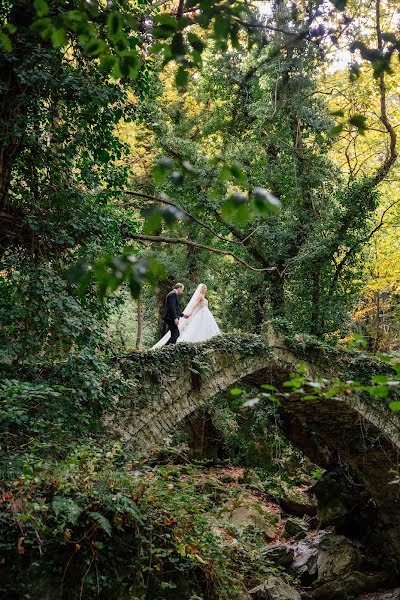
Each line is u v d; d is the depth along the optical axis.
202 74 16.28
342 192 15.76
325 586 12.78
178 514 7.47
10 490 6.48
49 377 8.00
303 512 16.05
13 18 7.61
